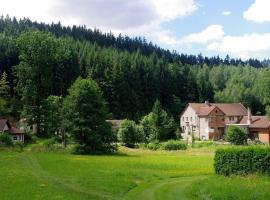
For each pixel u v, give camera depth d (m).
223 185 37.72
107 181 44.00
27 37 131.75
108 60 175.75
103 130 85.12
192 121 149.00
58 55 146.25
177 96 187.38
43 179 45.09
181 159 71.31
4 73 135.62
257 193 33.12
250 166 44.66
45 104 117.12
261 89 110.56
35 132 122.25
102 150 84.81
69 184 42.31
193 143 107.50
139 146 105.38
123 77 162.25
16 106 135.75
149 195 38.03
